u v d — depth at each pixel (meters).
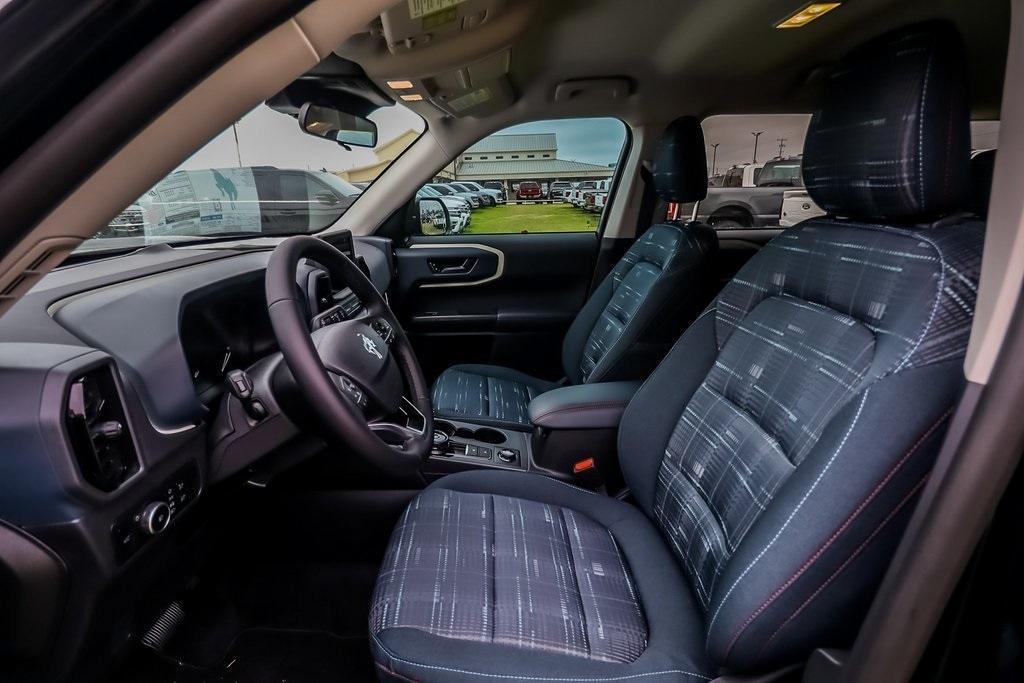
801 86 2.28
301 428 1.16
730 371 1.18
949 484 0.56
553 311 2.66
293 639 1.45
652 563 1.17
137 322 1.00
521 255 2.60
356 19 0.46
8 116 0.41
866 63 0.92
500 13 1.51
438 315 2.66
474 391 2.08
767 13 1.69
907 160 0.85
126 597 0.98
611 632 0.99
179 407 1.00
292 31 0.44
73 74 0.41
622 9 1.65
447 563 1.10
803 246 1.13
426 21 1.40
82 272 1.27
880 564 0.74
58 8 0.39
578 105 2.33
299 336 1.00
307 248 1.17
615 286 2.15
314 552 1.58
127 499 0.88
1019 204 0.51
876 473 0.72
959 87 0.83
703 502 1.10
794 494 0.80
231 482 1.23
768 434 0.99
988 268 0.55
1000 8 1.68
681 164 1.93
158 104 0.43
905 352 0.76
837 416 0.82
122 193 0.47
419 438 1.22
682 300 1.79
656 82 2.21
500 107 2.25
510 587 1.05
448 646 0.91
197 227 2.01
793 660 0.81
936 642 0.73
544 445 1.61
